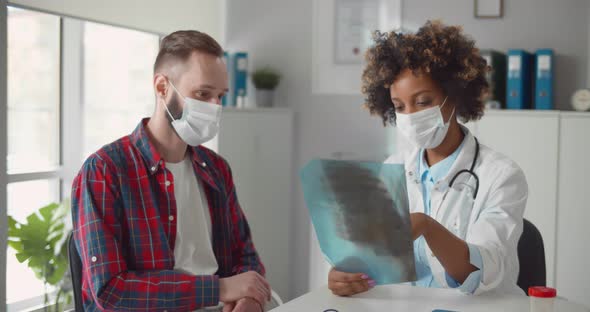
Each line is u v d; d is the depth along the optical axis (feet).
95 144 11.27
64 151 10.49
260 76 11.45
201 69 5.84
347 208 4.79
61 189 10.43
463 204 5.94
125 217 5.68
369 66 6.40
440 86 5.94
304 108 11.82
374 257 4.86
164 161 6.01
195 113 5.87
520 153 9.41
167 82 5.98
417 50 5.86
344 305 4.79
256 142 10.62
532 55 10.05
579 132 9.09
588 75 9.99
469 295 5.00
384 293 5.10
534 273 6.25
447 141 6.19
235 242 6.68
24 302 9.42
